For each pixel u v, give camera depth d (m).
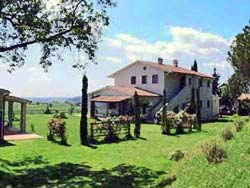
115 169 21.59
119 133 35.97
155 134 40.31
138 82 65.88
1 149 27.39
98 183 18.41
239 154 17.77
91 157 25.59
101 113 63.19
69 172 20.75
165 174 20.02
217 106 78.38
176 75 66.06
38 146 29.28
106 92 62.62
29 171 20.83
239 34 57.78
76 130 41.09
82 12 24.70
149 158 25.09
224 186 13.37
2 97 33.72
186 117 44.41
